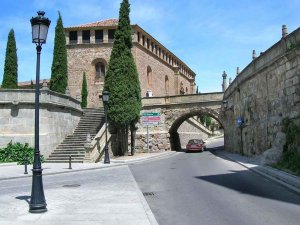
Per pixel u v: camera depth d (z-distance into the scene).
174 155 38.94
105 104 28.22
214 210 10.20
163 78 64.75
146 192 13.78
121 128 37.12
